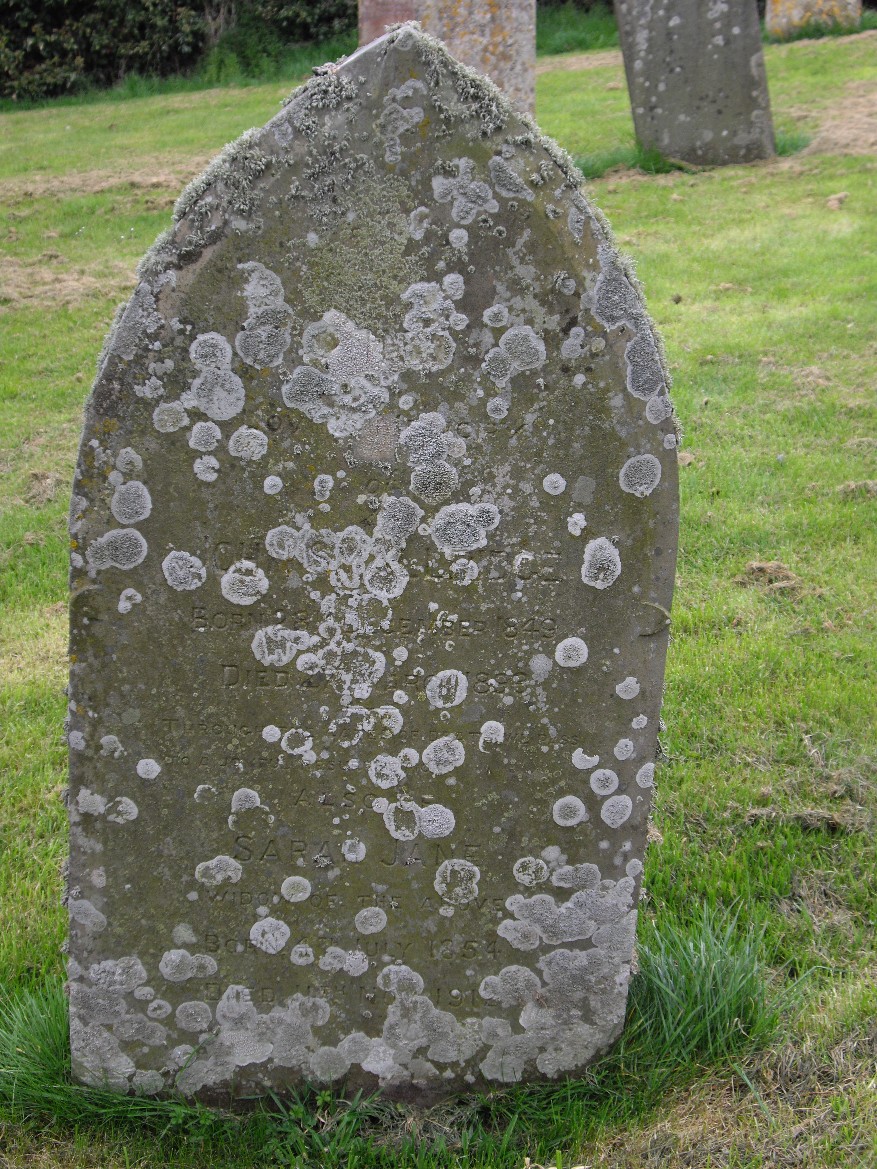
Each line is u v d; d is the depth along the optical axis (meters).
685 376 3.96
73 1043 1.92
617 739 1.87
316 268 1.73
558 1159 1.85
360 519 1.79
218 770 1.85
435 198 1.71
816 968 2.07
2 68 10.40
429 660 1.84
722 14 6.07
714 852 2.30
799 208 5.58
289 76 10.31
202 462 1.77
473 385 1.77
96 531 1.77
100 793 1.85
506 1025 1.95
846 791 2.39
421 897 1.90
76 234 5.77
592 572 1.82
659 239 5.29
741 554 3.02
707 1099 1.93
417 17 4.85
